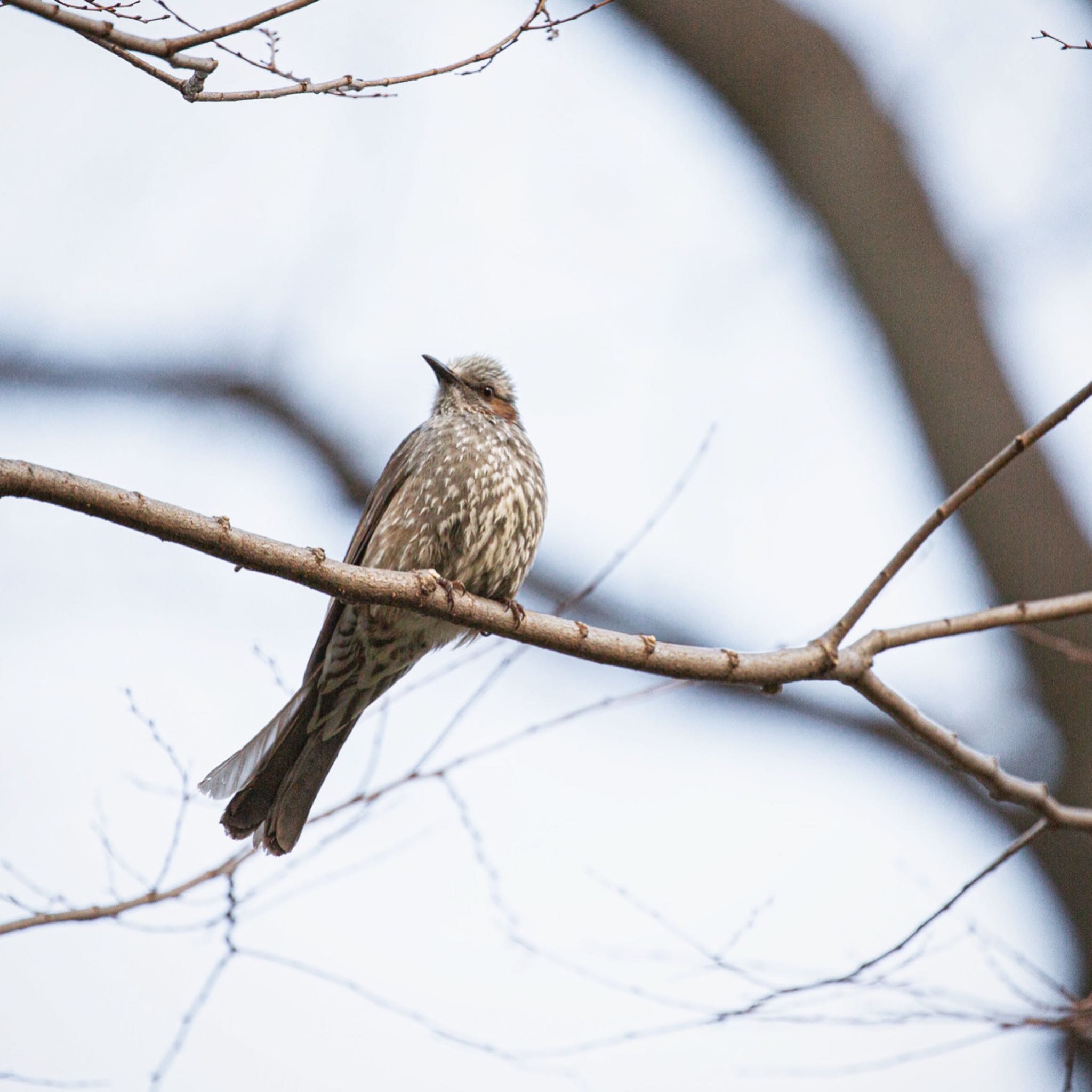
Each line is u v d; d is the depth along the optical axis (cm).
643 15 1377
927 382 1305
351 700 995
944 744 876
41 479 649
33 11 575
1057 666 1284
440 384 1128
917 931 855
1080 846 1310
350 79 664
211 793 837
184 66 611
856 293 1358
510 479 1040
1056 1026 858
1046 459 1276
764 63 1376
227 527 715
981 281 1328
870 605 844
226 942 857
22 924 805
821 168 1366
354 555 1080
